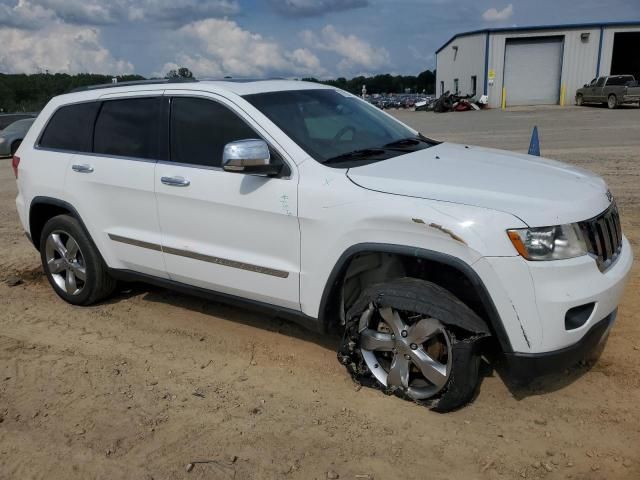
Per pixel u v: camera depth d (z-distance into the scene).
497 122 23.12
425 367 3.34
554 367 3.13
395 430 3.31
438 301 3.21
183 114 4.28
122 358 4.32
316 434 3.32
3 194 11.44
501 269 3.01
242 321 4.84
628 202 7.80
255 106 3.99
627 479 2.85
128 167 4.49
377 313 3.52
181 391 3.84
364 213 3.35
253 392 3.79
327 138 4.01
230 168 3.54
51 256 5.35
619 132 16.64
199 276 4.26
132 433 3.41
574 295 3.04
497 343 3.46
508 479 2.90
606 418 3.32
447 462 3.04
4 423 3.55
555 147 13.91
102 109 4.81
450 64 44.38
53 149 5.13
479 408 3.47
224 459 3.15
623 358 3.89
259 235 3.85
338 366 4.04
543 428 3.27
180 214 4.23
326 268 3.58
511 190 3.28
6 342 4.64
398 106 46.66
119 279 4.98
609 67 35.31
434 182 3.38
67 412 3.65
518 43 35.91
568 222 3.09
